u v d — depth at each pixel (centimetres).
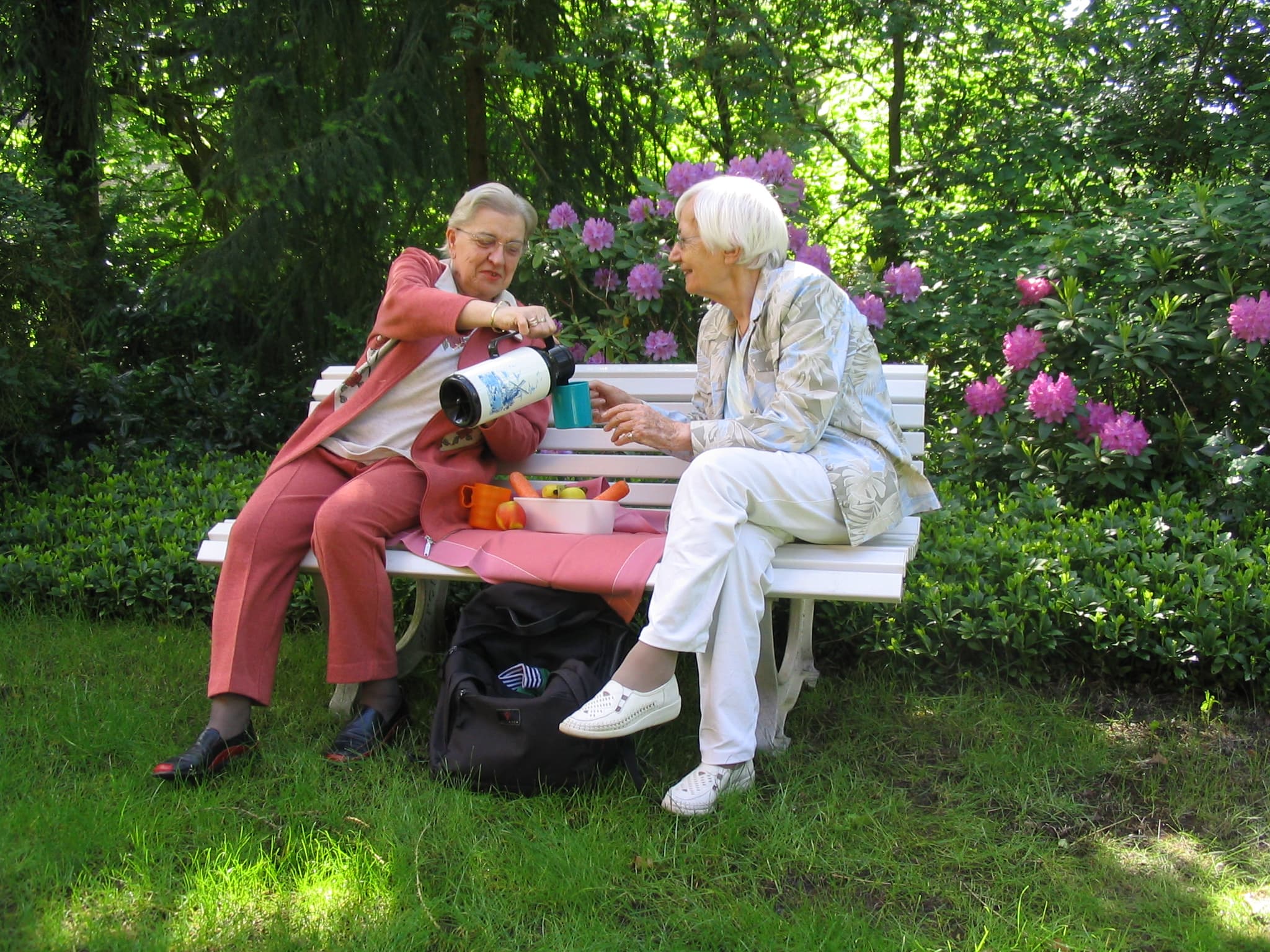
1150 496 395
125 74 599
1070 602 316
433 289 282
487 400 263
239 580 265
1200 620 308
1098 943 196
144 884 208
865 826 238
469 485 290
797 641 276
